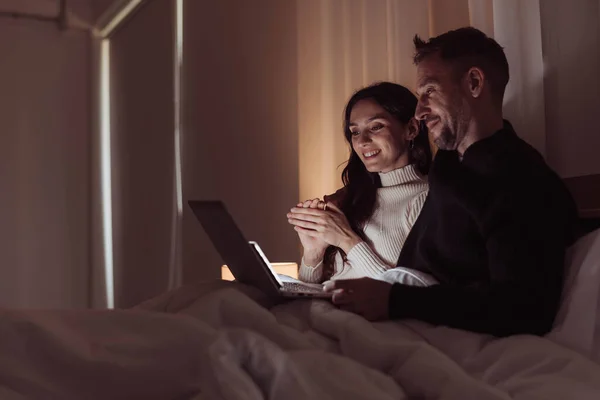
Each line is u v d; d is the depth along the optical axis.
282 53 2.73
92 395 0.76
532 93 1.64
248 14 2.94
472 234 1.32
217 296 0.99
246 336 0.77
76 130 4.05
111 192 4.09
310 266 1.96
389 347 0.92
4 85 3.88
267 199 2.78
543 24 1.67
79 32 4.07
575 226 1.29
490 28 1.76
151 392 0.77
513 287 1.11
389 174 1.90
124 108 3.94
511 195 1.20
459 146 1.41
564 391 0.81
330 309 1.17
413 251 1.66
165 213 3.39
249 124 2.91
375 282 1.22
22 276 3.84
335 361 0.83
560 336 1.08
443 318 1.14
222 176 3.08
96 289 4.00
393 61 2.08
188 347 0.78
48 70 3.99
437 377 0.81
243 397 0.67
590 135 1.56
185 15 3.44
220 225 1.20
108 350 0.79
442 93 1.40
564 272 1.18
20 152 3.89
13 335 0.77
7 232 3.82
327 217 1.87
